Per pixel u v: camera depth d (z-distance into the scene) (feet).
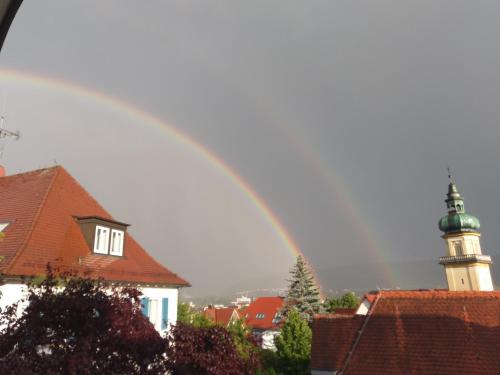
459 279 265.34
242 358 29.45
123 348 20.27
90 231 62.95
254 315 264.11
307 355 110.73
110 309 20.89
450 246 273.54
